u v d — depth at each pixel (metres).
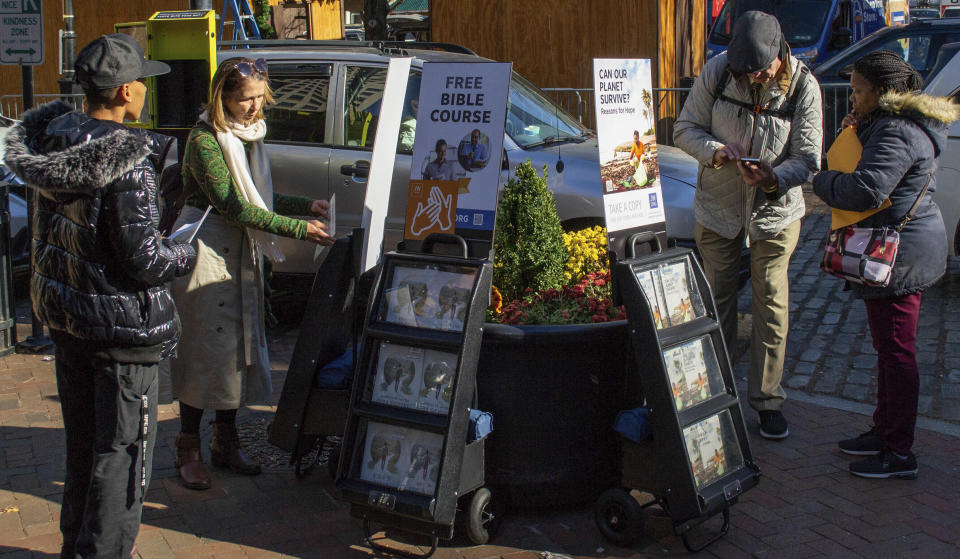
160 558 3.59
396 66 4.09
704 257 4.94
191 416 4.21
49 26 14.31
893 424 4.26
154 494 4.16
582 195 6.22
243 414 5.14
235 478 4.35
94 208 3.01
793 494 4.16
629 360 3.92
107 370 3.17
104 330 3.08
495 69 3.65
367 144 6.58
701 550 3.67
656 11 11.55
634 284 3.58
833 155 4.27
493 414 3.80
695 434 3.67
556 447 3.84
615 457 3.96
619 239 3.76
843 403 5.30
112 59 3.12
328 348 4.09
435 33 12.79
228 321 4.15
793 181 4.41
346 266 3.99
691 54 12.67
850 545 3.70
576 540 3.76
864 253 4.14
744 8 15.07
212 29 6.17
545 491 3.88
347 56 6.75
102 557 3.18
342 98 6.67
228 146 3.93
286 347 6.52
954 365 5.85
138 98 3.27
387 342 3.61
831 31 14.52
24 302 7.89
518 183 4.19
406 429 3.53
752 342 4.82
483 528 3.71
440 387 3.48
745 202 4.66
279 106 6.77
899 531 3.81
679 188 6.35
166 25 6.18
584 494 3.94
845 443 4.58
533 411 3.80
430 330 3.54
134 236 3.01
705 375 3.83
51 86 14.41
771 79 4.46
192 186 4.09
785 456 4.57
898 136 4.00
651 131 3.99
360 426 3.61
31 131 3.12
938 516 3.94
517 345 3.74
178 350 4.14
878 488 4.21
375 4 12.41
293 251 6.77
